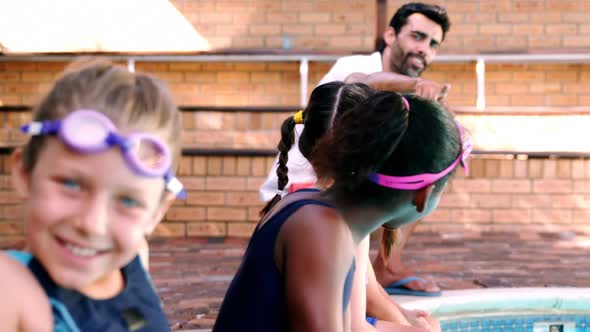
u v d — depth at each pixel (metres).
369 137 1.60
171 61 10.33
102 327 1.13
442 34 4.12
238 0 10.29
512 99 10.30
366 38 10.27
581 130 7.35
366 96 2.04
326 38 10.30
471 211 7.49
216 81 10.42
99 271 1.04
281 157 2.38
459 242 6.70
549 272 5.07
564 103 10.25
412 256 5.87
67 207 0.99
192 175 7.15
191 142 7.23
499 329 3.93
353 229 1.71
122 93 1.05
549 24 10.12
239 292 1.74
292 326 1.61
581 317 3.96
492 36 10.19
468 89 10.27
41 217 0.99
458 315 3.87
